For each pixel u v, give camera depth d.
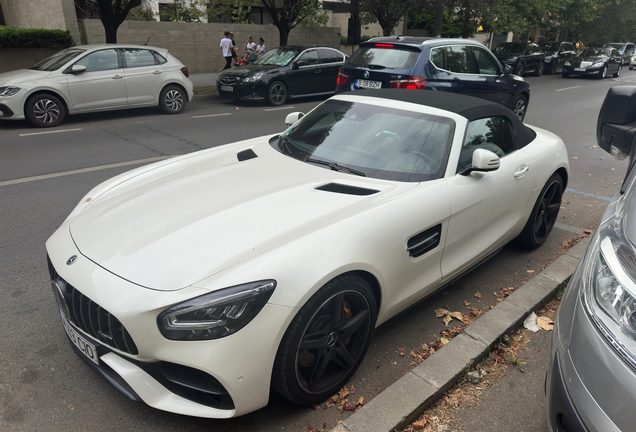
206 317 2.05
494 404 2.61
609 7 33.88
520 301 3.41
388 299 2.76
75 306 2.31
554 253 4.49
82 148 7.85
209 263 2.21
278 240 2.35
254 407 2.22
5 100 8.99
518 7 24.36
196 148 7.98
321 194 2.81
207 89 14.97
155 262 2.25
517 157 3.87
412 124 3.46
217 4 21.34
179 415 2.48
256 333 2.11
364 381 2.77
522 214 4.00
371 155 3.31
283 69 12.66
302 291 2.20
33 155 7.35
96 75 9.96
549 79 22.86
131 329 2.08
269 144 3.84
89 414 2.47
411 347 3.09
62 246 2.55
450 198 3.07
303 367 2.43
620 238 1.79
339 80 8.58
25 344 3.00
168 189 2.98
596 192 6.30
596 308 1.73
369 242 2.52
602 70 23.45
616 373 1.58
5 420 2.42
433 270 3.12
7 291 3.58
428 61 7.73
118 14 12.77
